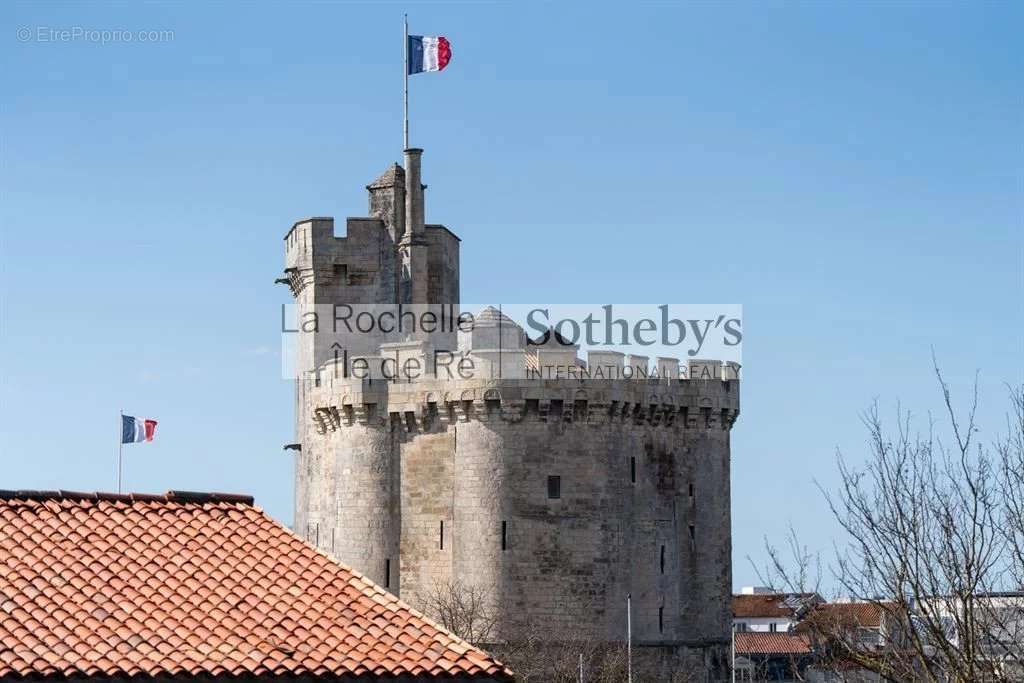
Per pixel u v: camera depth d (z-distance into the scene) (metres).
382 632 106.81
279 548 113.81
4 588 107.00
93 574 109.06
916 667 120.00
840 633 123.56
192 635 104.94
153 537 113.38
